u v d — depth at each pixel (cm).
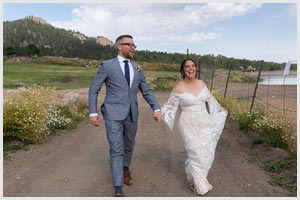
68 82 3759
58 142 880
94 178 620
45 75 4559
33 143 852
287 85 3325
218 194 550
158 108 594
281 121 829
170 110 603
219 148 820
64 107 1259
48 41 17025
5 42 16125
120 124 559
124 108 562
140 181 606
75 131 1027
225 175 636
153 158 747
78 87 3178
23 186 579
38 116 872
